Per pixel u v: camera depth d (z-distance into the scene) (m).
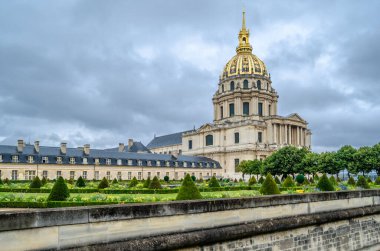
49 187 55.22
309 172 97.81
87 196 39.28
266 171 101.88
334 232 22.86
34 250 11.60
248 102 149.50
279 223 19.00
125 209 13.77
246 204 18.05
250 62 153.12
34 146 98.00
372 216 26.70
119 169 111.25
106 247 12.86
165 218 14.90
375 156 91.38
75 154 104.06
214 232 16.05
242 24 161.75
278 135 142.12
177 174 126.31
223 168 144.00
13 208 30.97
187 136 161.62
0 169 89.44
